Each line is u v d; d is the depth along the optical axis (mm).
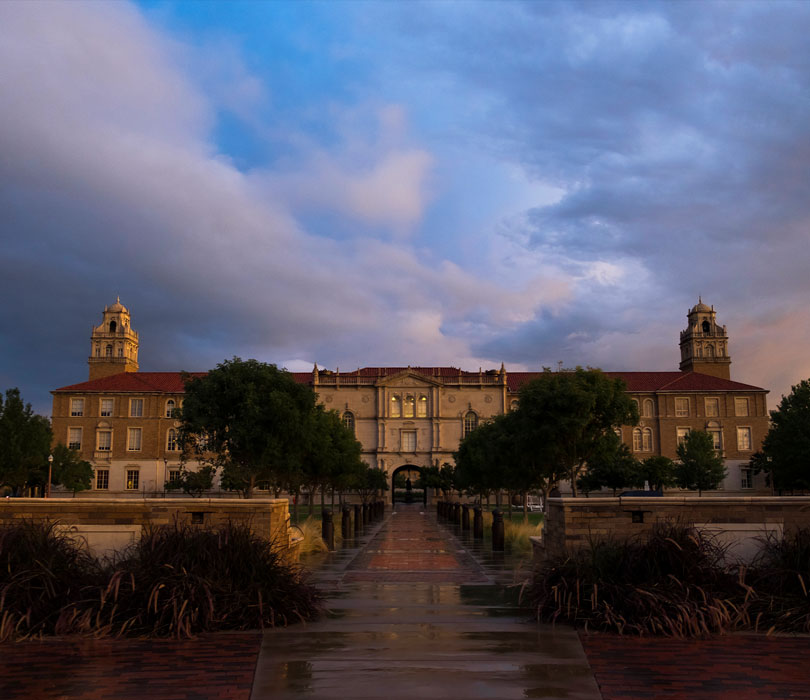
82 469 74062
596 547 10641
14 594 9070
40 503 12594
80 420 95438
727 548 11320
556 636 8820
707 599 9227
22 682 6938
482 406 100062
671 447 95688
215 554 9797
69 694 6574
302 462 44594
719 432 95688
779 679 7031
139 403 96188
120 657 7844
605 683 6891
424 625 9562
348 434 54250
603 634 8898
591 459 47906
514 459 44656
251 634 8953
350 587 13703
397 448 99688
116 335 107500
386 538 30250
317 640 8633
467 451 57875
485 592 12898
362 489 84062
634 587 9312
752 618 9234
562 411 39188
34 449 54500
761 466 77625
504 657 7809
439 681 6938
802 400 61312
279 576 10133
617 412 39781
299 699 6414
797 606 9203
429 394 100625
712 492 91812
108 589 8922
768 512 11953
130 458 94750
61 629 8828
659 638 8672
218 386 39531
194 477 70875
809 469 60062
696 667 7438
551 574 10297
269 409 38438
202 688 6746
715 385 97500
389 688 6723
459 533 34031
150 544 10000
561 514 12320
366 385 101250
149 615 8984
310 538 23625
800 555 9820
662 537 10086
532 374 105438
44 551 9836
